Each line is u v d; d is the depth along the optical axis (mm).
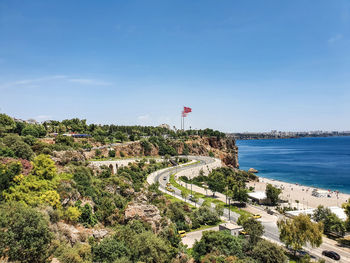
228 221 94938
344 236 84562
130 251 47219
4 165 54781
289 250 71375
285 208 118125
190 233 81312
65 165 79500
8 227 36406
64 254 39969
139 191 97250
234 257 57500
